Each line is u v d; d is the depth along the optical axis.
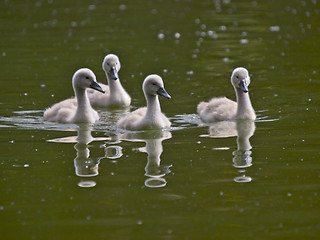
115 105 18.69
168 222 10.34
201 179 12.15
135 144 14.55
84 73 16.48
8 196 11.48
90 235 9.91
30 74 21.75
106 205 11.06
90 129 16.06
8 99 18.70
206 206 10.94
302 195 11.28
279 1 37.00
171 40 27.48
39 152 13.95
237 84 16.56
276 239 9.67
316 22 30.50
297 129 15.33
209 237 9.78
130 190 11.71
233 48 25.64
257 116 16.78
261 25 30.38
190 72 21.78
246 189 11.62
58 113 16.80
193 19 32.41
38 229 10.16
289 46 25.62
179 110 17.62
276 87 19.53
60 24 31.19
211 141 14.63
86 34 28.78
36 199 11.34
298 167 12.65
